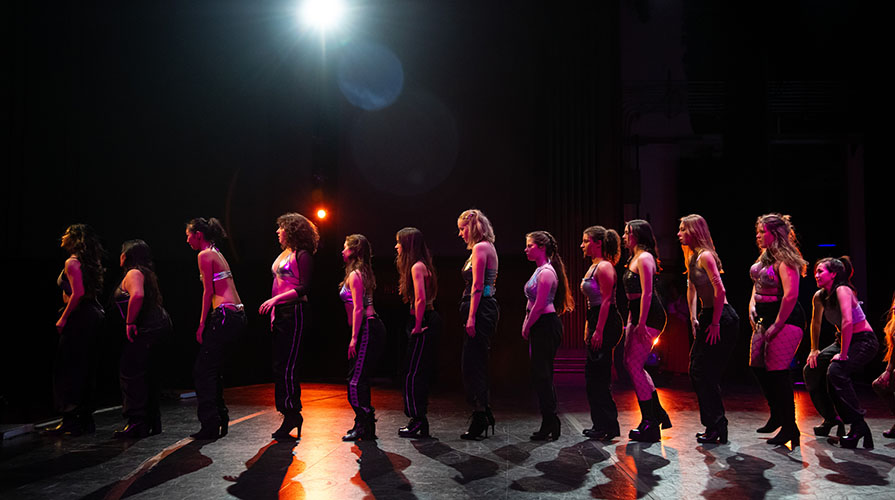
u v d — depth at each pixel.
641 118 10.34
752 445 4.21
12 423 4.83
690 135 10.28
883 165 8.39
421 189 9.66
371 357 4.43
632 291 4.37
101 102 8.79
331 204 9.57
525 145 9.61
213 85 9.62
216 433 4.36
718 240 9.94
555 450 4.07
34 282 8.06
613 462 3.75
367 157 9.73
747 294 9.16
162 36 9.28
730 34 9.95
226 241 9.43
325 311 9.23
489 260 4.38
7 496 3.05
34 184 8.26
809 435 4.56
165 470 3.53
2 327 7.73
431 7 9.88
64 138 8.51
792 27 9.80
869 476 3.43
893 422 5.16
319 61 9.75
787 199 11.79
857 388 7.56
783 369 4.16
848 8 9.30
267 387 7.29
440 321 4.59
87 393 4.50
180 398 6.19
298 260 4.32
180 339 8.76
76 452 3.95
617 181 9.02
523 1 9.79
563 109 9.12
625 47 10.27
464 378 4.44
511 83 9.72
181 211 9.30
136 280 4.41
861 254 10.96
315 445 4.18
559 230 8.96
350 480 3.35
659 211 10.23
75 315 4.47
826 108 10.34
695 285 4.30
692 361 4.35
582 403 6.16
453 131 9.71
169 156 9.28
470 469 3.58
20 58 8.11
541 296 4.35
